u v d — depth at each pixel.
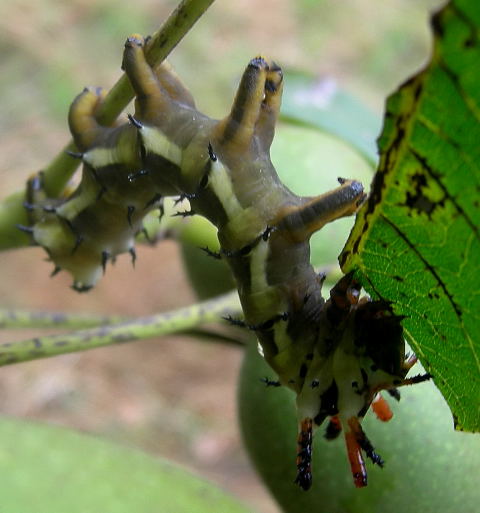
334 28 1.17
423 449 0.27
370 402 0.23
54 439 0.34
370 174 0.32
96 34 1.11
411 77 0.19
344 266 0.22
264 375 0.28
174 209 0.30
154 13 1.15
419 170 0.20
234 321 0.24
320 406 0.23
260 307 0.24
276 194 0.24
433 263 0.21
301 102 0.33
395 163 0.20
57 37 1.10
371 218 0.21
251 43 1.14
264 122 0.24
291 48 1.14
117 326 0.27
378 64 1.12
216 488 0.34
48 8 1.12
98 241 0.27
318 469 0.27
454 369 0.22
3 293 0.86
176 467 0.35
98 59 1.08
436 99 0.19
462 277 0.21
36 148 0.98
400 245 0.21
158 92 0.25
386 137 0.20
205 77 1.09
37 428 0.35
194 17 0.24
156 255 0.94
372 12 1.19
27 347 0.26
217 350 0.86
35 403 0.78
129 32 1.12
